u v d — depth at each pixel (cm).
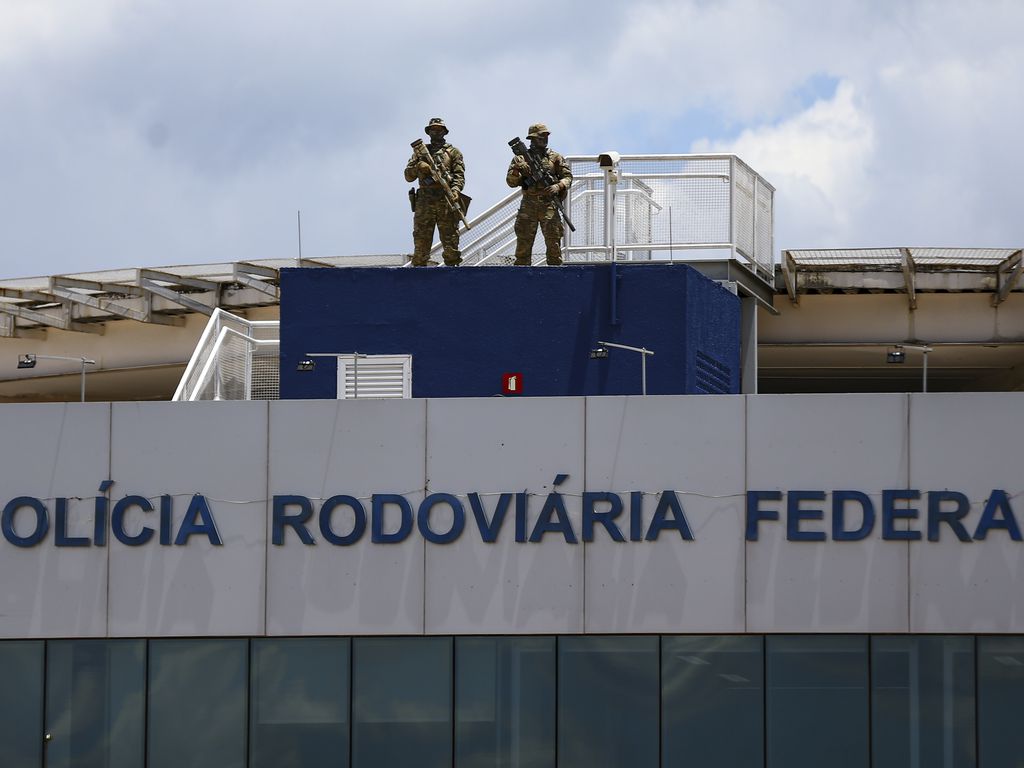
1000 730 5375
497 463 5469
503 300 6278
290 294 6312
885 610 5388
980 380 11138
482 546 5453
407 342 6278
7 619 5506
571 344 6247
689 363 6244
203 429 5525
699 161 7238
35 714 5503
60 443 5550
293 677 5472
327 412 5506
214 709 5481
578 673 5425
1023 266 8875
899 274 9081
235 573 5478
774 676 5403
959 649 5403
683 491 5434
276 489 5500
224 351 6919
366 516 5478
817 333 9394
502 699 5434
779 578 5409
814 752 5391
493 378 6250
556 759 5412
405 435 5491
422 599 5447
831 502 5412
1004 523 5375
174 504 5512
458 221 6750
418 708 5447
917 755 5384
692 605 5409
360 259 9681
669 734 5403
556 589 5431
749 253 7569
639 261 7025
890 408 5431
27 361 11206
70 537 5522
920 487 5412
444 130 6744
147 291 10600
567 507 5453
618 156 6962
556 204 6538
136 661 5500
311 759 5447
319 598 5459
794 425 5434
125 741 5488
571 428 5469
